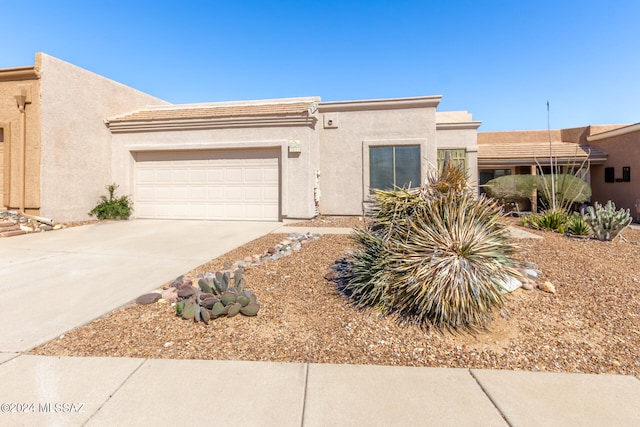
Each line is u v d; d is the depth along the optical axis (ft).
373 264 14.29
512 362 10.53
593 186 58.39
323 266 19.76
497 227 14.49
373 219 16.16
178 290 15.69
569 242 25.98
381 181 43.52
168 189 43.19
